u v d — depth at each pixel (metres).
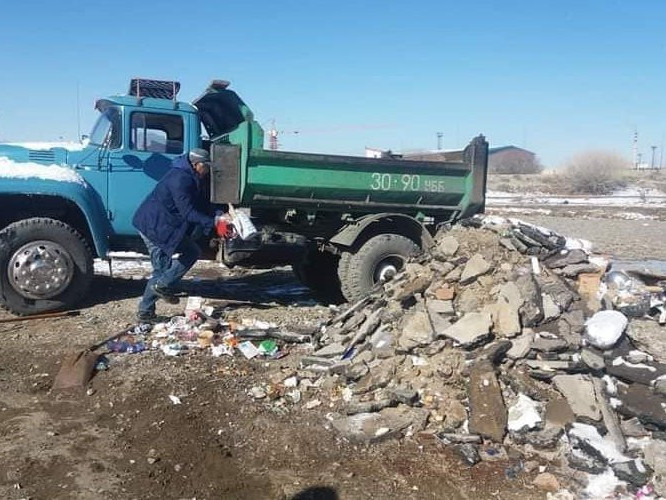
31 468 4.27
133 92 8.16
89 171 7.65
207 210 7.30
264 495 4.04
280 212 8.24
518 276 6.00
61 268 7.34
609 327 5.30
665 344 5.88
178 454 4.49
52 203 7.73
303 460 4.46
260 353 6.21
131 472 4.27
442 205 8.69
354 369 5.48
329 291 8.98
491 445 4.58
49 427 4.83
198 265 11.30
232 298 8.74
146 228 6.71
